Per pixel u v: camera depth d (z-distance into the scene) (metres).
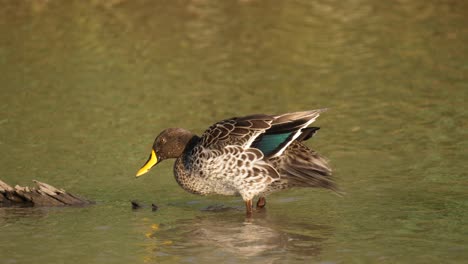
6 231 11.82
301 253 10.80
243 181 12.48
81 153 15.45
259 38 22.86
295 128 12.41
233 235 11.58
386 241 11.12
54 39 22.61
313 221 12.10
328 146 15.63
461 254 10.58
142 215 12.57
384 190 13.29
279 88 19.23
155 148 13.38
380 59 21.25
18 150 15.61
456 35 22.83
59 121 17.19
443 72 20.11
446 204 12.54
